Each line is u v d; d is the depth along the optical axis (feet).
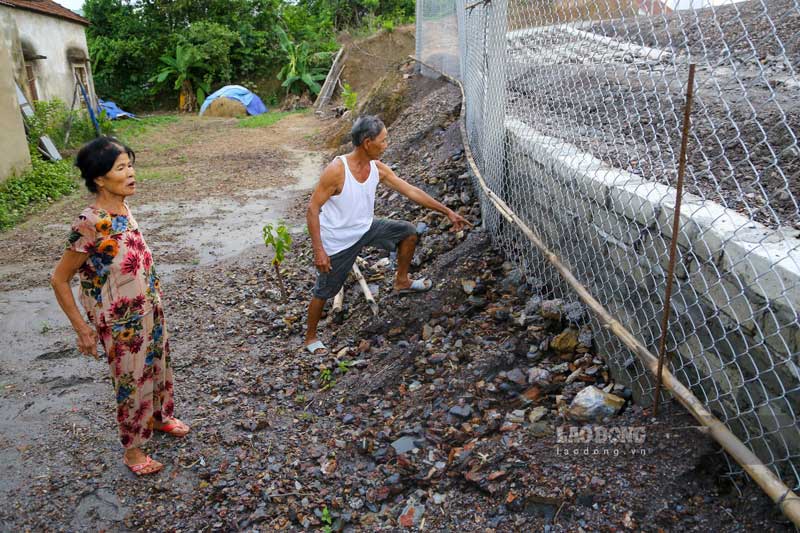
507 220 14.53
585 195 10.68
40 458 10.82
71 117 47.11
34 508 9.61
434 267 15.52
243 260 20.83
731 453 6.72
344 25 88.89
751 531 6.80
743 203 8.72
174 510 9.49
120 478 10.23
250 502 9.47
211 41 81.05
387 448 10.14
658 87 14.21
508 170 14.99
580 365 10.68
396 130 30.76
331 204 13.00
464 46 23.73
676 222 7.14
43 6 52.54
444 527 8.39
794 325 6.16
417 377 12.00
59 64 53.88
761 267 6.56
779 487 6.08
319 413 11.75
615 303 10.02
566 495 8.00
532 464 8.68
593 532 7.47
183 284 18.92
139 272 9.47
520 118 15.28
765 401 6.83
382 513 8.98
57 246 23.90
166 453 10.78
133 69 88.02
